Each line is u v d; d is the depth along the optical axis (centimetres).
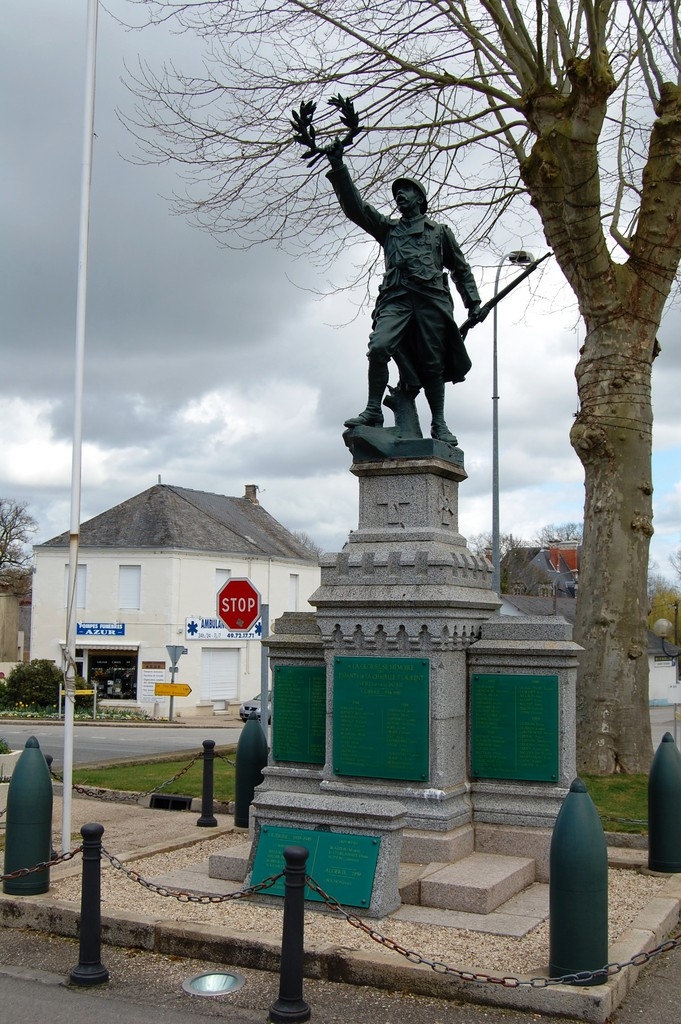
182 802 1207
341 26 1488
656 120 1307
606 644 1299
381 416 905
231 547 4216
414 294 891
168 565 3956
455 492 909
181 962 631
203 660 4038
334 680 835
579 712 1306
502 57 1450
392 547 848
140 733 2883
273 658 899
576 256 1302
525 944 631
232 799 1191
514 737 822
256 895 712
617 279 1331
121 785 1318
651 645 4872
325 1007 557
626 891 795
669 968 642
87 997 575
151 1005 564
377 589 823
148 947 650
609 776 1240
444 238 917
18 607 5291
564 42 1319
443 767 795
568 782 806
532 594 5719
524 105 1356
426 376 918
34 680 3516
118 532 4047
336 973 595
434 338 900
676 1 1362
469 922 670
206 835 982
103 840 998
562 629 821
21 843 736
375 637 821
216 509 4528
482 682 837
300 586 4747
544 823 797
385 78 1549
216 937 632
